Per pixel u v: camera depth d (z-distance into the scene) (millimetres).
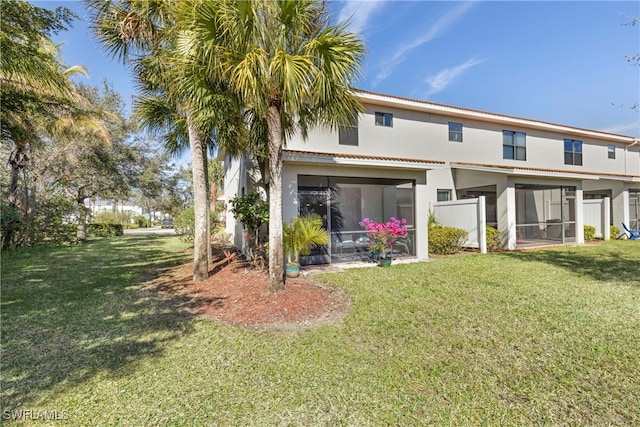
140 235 24094
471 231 11844
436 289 6305
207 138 8195
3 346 3982
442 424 2514
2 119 9648
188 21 5152
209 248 9414
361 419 2582
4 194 15266
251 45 5016
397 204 11023
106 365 3500
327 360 3543
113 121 17812
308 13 5320
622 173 19297
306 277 7586
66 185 18047
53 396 2924
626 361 3389
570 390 2922
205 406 2766
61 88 9016
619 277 7137
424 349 3771
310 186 9367
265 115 5723
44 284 7320
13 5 6680
